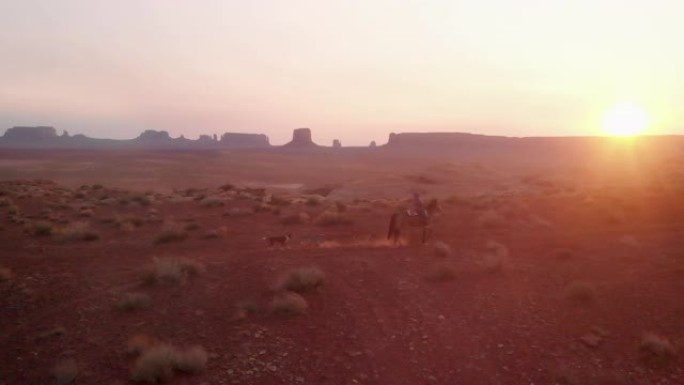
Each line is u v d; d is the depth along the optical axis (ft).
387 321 41.98
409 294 47.67
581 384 33.40
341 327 40.93
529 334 39.78
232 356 36.42
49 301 47.85
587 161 486.79
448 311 43.91
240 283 50.98
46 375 34.45
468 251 64.18
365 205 121.19
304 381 33.71
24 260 63.62
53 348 38.09
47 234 83.15
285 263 57.11
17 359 36.60
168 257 60.85
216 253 68.90
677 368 35.04
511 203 105.50
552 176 265.13
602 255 60.90
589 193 125.39
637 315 42.73
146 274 51.88
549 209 97.76
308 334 39.73
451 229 82.02
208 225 95.40
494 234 76.84
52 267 60.29
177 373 34.19
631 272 53.52
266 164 552.00
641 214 91.71
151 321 42.45
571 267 55.67
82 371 34.63
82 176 355.77
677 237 70.90
